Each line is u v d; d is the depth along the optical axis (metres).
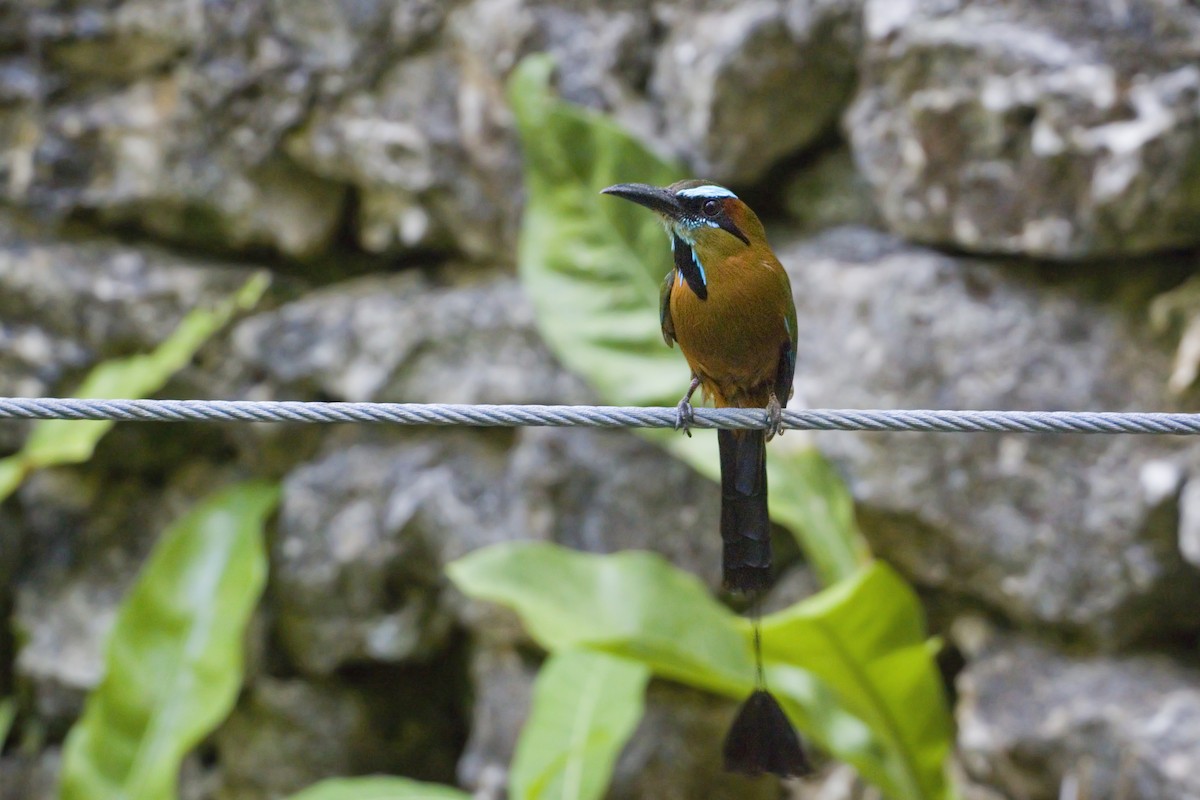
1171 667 11.14
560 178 10.75
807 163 12.93
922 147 11.52
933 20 11.29
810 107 12.43
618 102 12.93
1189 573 10.99
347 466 13.65
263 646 13.74
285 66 13.62
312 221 14.24
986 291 11.64
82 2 14.07
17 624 14.45
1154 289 11.42
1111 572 11.08
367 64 13.48
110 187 14.20
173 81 14.14
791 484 10.41
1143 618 11.20
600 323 10.41
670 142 12.80
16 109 14.38
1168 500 10.87
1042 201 11.11
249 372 14.07
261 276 13.00
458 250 14.01
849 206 12.71
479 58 13.16
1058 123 10.85
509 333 13.17
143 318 14.18
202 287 14.24
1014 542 11.31
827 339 11.91
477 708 13.30
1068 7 11.02
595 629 9.50
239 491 13.23
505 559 9.91
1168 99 10.53
